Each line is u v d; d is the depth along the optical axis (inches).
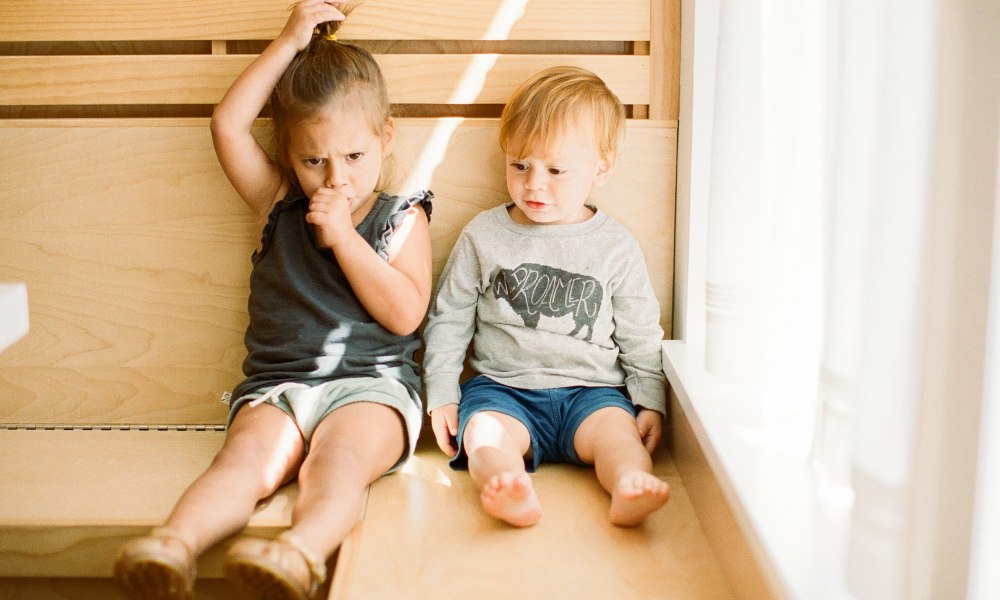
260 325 47.1
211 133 48.5
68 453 46.5
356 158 45.2
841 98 24.6
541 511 40.9
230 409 46.7
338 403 43.8
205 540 34.9
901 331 21.3
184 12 48.9
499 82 50.1
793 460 35.1
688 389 42.1
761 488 32.8
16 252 50.6
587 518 41.1
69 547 38.5
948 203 20.6
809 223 34.2
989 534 22.0
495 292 49.0
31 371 51.4
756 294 37.0
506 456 42.3
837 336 26.7
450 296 49.8
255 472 39.1
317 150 44.4
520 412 46.7
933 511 21.9
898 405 21.5
